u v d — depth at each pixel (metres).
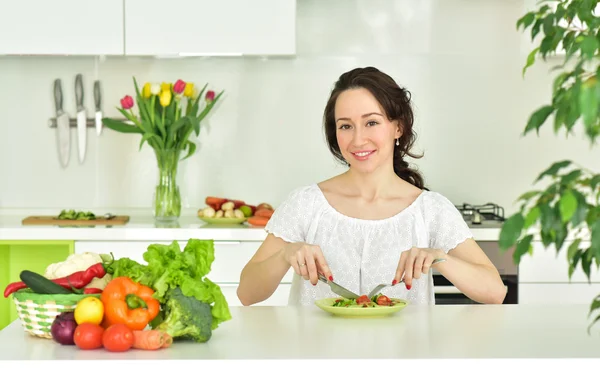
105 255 1.76
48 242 3.55
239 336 1.62
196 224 3.77
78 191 4.11
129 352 1.48
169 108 3.86
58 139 4.08
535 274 3.57
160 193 3.82
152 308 1.53
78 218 3.79
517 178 4.11
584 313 1.89
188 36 3.72
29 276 1.59
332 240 2.29
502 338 1.60
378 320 1.80
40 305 1.58
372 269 2.25
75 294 1.59
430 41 4.09
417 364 1.41
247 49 3.73
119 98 4.08
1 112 4.08
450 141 4.10
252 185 4.12
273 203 4.12
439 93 4.09
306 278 1.94
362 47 4.08
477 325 1.74
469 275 2.04
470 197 4.11
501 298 2.11
